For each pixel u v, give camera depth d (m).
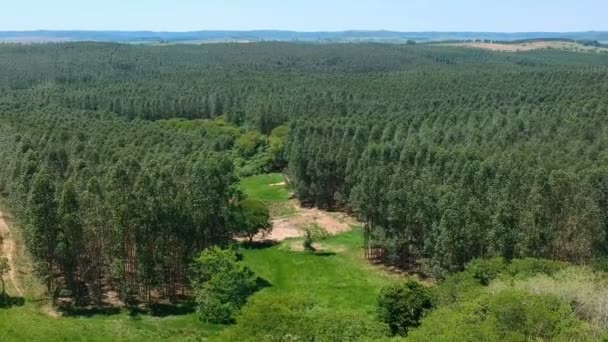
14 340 61.12
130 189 77.12
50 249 74.81
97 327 68.25
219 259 76.00
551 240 77.38
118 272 74.62
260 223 103.38
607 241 77.88
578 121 127.44
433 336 43.75
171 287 82.38
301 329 51.50
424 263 84.94
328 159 126.25
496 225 74.75
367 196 95.56
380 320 62.34
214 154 114.81
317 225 113.88
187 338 66.94
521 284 55.19
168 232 77.94
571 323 43.84
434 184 88.50
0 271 75.00
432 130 135.12
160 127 169.25
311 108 193.75
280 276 89.44
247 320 53.12
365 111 182.50
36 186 73.62
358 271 91.31
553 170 84.81
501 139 123.00
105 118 175.88
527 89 186.75
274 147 164.88
